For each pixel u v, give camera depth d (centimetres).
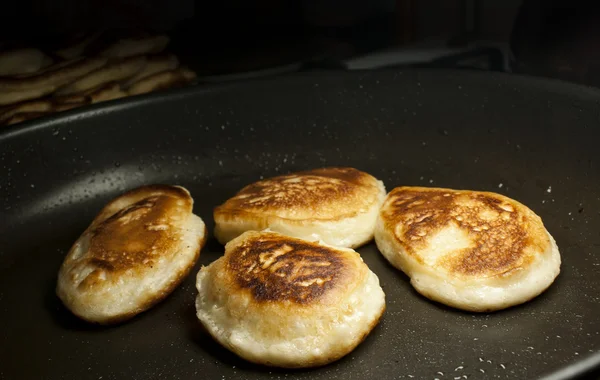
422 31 56
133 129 43
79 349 31
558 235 36
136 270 32
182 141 45
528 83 40
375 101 45
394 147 44
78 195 42
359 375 29
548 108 40
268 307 29
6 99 43
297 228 34
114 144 43
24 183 41
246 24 53
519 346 29
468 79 42
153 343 31
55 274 37
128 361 31
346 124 45
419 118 44
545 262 31
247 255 32
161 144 44
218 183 43
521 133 41
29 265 37
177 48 53
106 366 30
